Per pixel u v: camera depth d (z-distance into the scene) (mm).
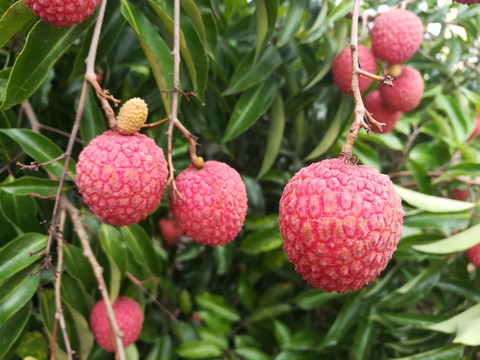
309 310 347
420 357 221
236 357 316
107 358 262
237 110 258
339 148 290
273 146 283
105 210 158
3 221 217
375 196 131
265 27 224
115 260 221
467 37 355
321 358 301
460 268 266
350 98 262
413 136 316
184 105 258
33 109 247
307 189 134
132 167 154
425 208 211
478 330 188
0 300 188
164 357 303
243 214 185
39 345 223
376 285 280
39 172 248
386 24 245
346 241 127
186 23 199
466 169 264
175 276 412
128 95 252
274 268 333
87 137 220
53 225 174
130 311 234
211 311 329
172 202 180
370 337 273
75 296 222
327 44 269
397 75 253
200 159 180
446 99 301
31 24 193
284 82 304
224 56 279
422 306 382
